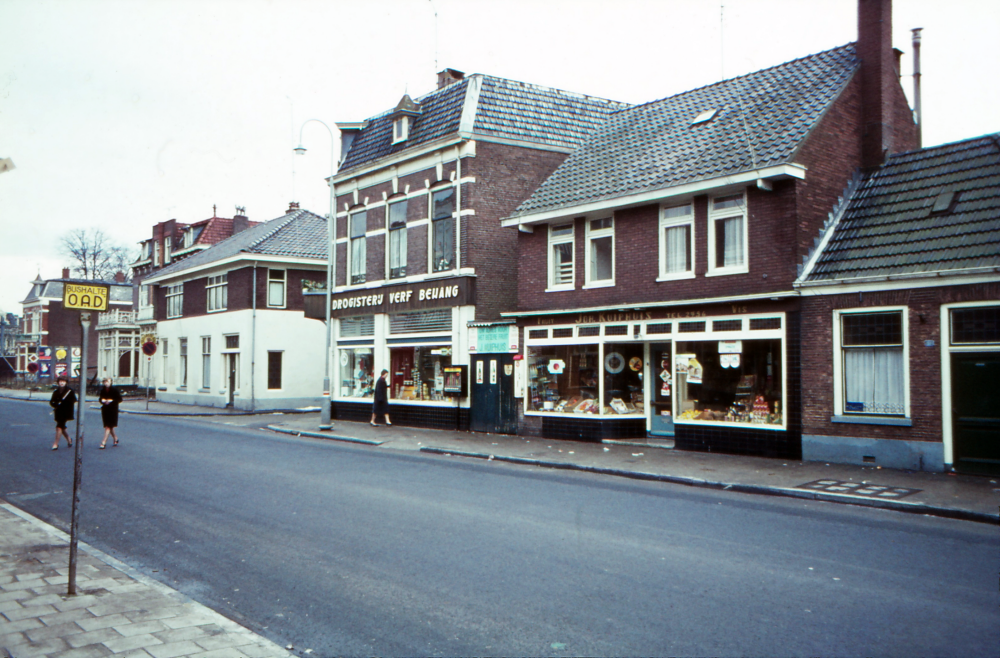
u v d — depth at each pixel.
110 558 7.94
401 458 16.83
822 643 5.46
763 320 15.66
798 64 19.12
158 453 17.20
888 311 13.96
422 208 24.00
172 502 11.18
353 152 27.55
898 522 9.82
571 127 24.72
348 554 8.09
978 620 5.94
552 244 20.34
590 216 19.23
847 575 7.20
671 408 18.05
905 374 13.65
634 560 7.76
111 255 71.25
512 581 7.05
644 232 17.94
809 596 6.55
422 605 6.41
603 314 18.72
